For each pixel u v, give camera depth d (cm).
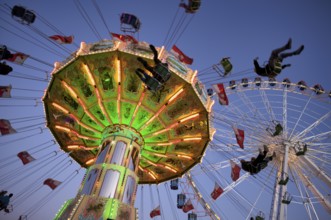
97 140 2302
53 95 2067
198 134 2188
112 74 1947
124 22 1548
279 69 1375
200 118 2078
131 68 1900
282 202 2100
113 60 1881
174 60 1953
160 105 2039
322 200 2442
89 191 1842
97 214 1675
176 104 2028
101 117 2167
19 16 1453
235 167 1919
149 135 2198
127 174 1956
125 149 2066
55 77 1967
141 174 2639
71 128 2242
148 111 2067
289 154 2602
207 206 2600
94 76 1955
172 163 2450
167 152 2341
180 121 2095
